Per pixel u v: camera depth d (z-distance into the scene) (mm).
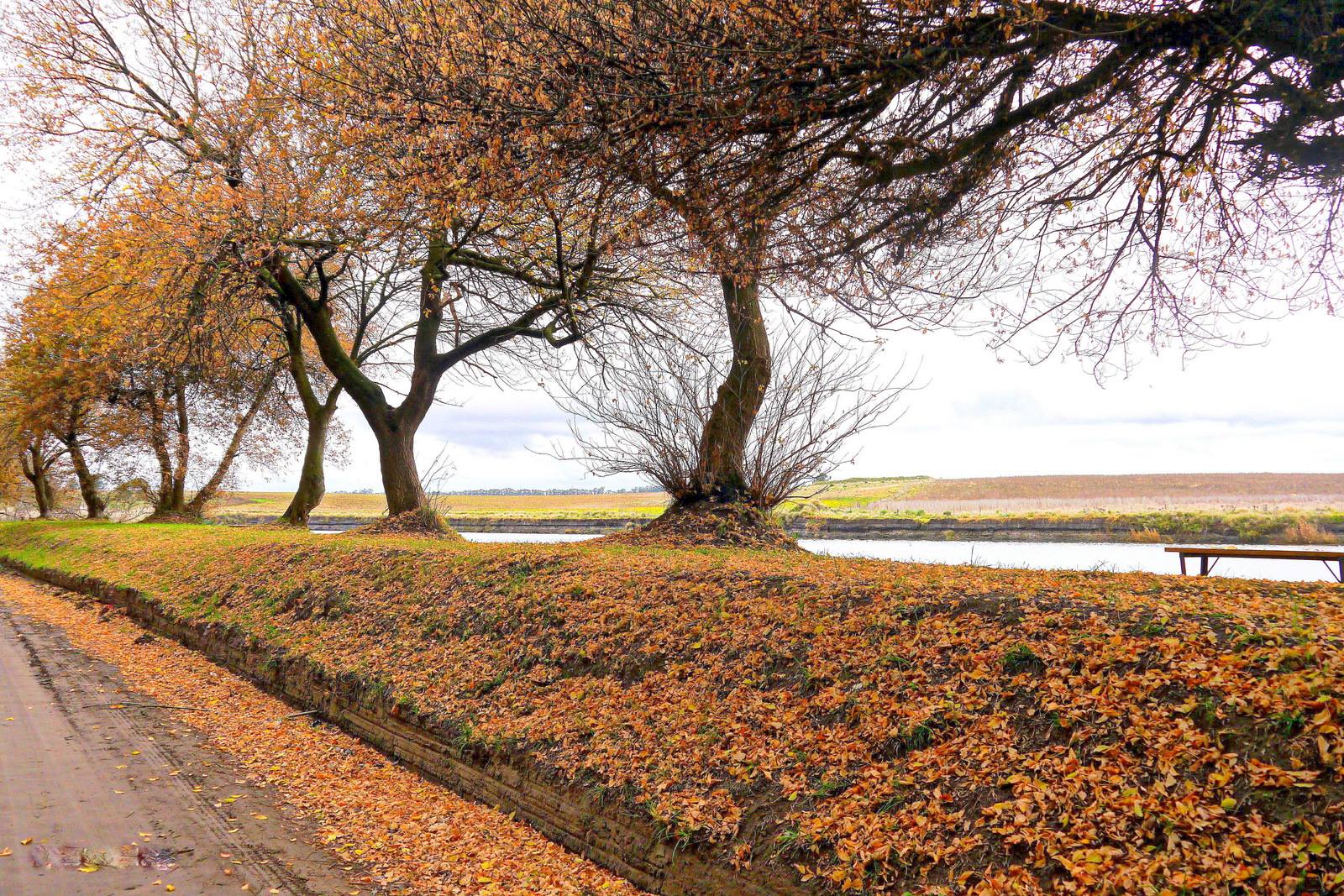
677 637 7551
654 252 10219
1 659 12703
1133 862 3877
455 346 21984
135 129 19000
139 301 18344
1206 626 5188
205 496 34344
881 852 4492
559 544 13461
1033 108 7621
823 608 7180
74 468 38906
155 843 5891
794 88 7406
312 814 6684
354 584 12352
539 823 6277
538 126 7930
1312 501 32969
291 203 15594
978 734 5062
